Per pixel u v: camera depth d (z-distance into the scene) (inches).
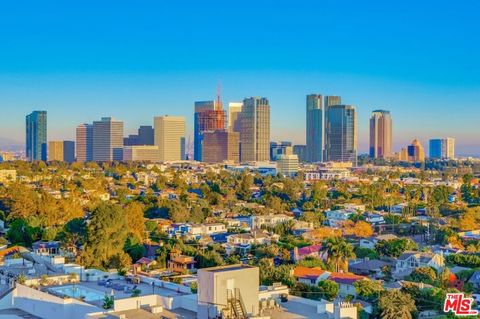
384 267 6825.8
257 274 2844.5
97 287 3816.4
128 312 2989.7
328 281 5482.3
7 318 3329.2
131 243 7214.6
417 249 7854.3
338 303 3056.1
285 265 6368.1
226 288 2751.0
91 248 6353.3
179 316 2942.9
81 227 6958.7
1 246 7185.0
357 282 5506.9
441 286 5885.8
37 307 3449.8
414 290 5206.7
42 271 4323.3
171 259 6776.6
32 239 7628.0
